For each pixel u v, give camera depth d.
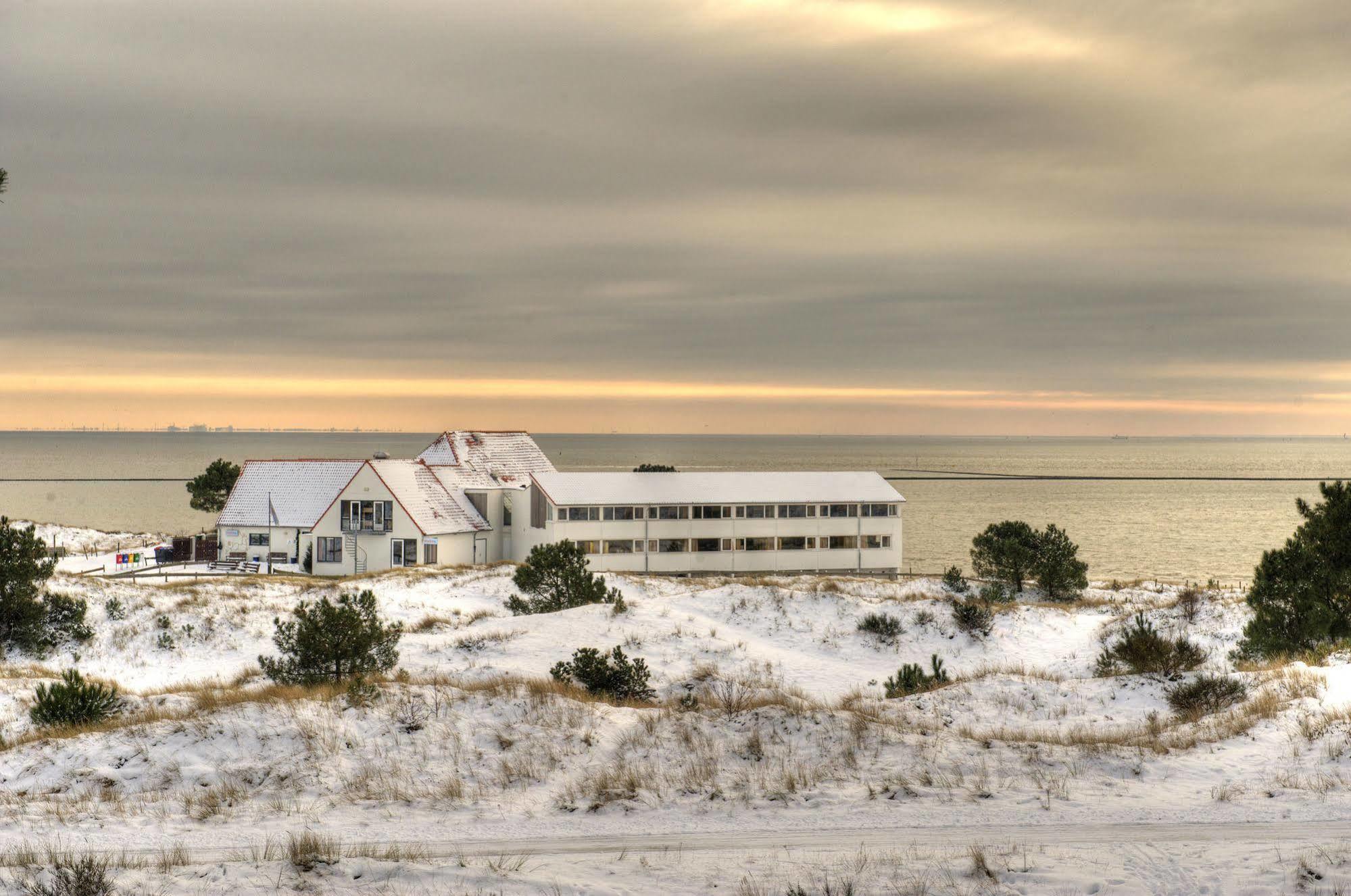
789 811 14.98
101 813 15.27
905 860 12.34
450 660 33.34
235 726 19.19
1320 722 18.59
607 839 13.68
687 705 22.25
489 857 12.84
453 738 18.72
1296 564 28.56
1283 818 13.62
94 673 33.22
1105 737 20.09
